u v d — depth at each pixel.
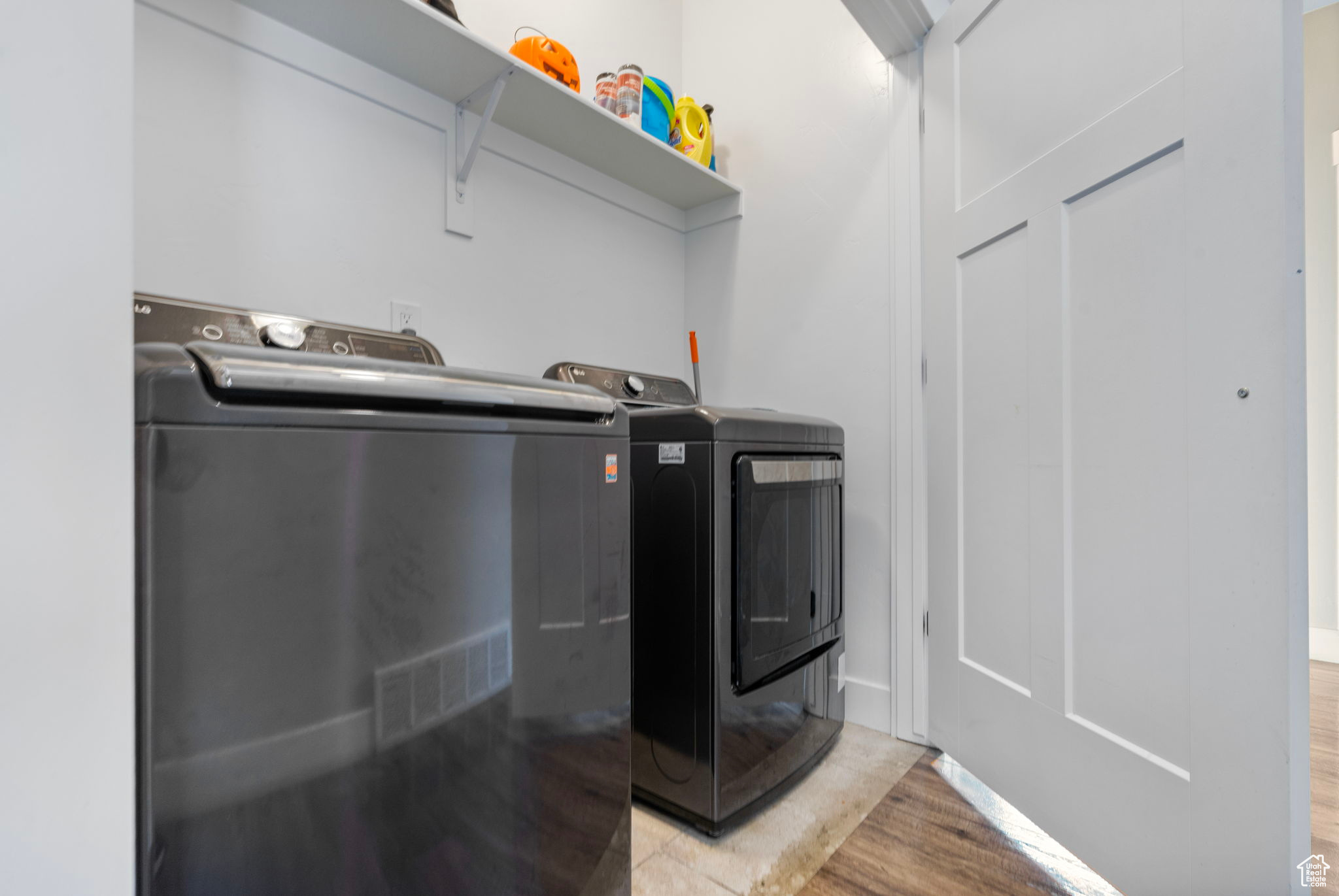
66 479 0.45
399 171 1.59
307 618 0.64
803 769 1.64
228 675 0.58
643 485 1.50
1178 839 0.99
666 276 2.43
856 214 2.04
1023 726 1.37
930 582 1.77
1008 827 1.43
